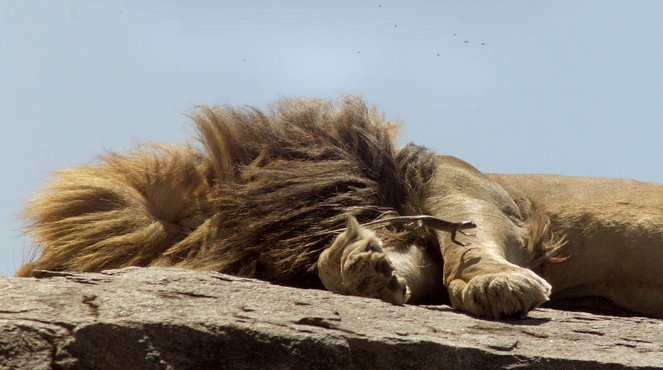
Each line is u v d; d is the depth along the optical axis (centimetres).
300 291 827
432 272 1017
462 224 944
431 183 1088
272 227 1057
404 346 705
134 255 1055
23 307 697
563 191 1188
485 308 846
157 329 675
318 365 693
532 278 854
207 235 1066
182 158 1121
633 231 1144
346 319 756
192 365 678
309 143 1148
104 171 1135
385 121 1191
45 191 1096
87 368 660
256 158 1134
